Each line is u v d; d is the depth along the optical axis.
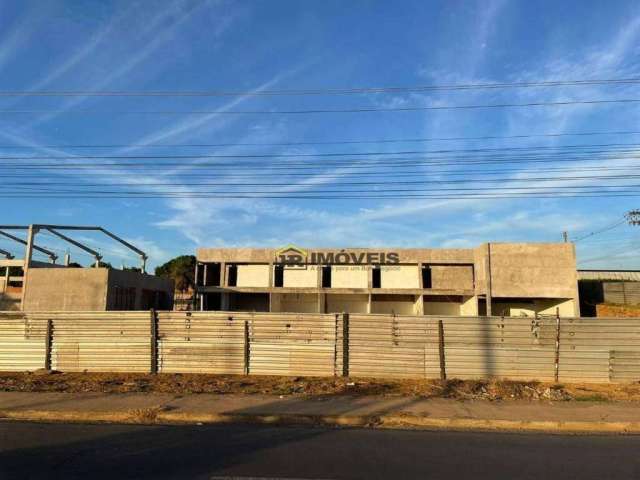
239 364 16.28
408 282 48.53
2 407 10.99
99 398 11.98
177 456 7.75
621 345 15.52
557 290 42.03
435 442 8.84
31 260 36.94
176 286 67.69
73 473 6.86
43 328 17.06
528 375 15.58
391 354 15.84
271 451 8.07
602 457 7.97
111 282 35.56
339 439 8.98
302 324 16.20
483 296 44.41
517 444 8.80
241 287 47.84
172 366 16.48
